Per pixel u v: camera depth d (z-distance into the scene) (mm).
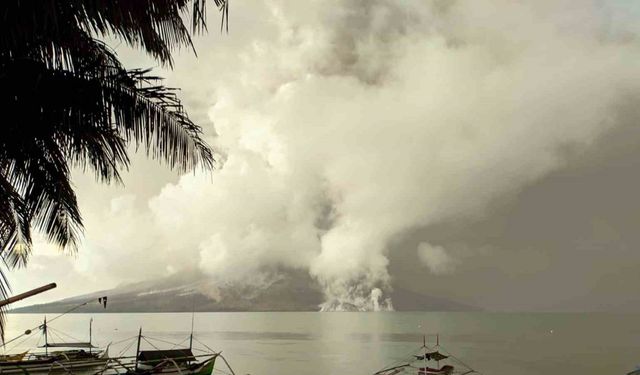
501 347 107125
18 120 7566
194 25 7324
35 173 8844
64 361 27906
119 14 7094
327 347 109125
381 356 87500
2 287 8008
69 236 10906
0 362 25953
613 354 90500
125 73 8250
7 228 9164
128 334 149125
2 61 7320
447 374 33469
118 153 8492
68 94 7715
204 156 9133
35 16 6539
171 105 8711
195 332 171375
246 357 86188
